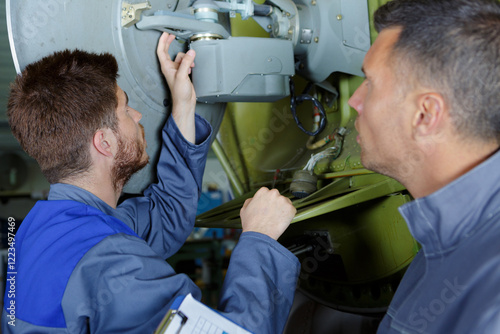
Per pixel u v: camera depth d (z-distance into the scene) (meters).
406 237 1.30
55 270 0.91
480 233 0.62
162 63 1.29
